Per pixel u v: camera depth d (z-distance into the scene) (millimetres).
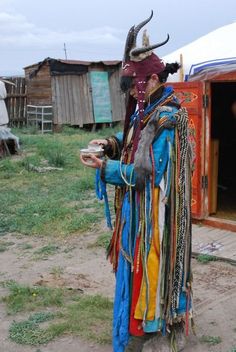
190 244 3271
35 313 4336
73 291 4781
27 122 20547
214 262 5395
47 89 19703
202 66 6422
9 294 4727
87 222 6934
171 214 3129
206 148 6496
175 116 3111
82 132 19391
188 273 3271
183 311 3289
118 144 3492
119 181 3152
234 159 9984
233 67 6191
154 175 3074
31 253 5996
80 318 4148
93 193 8766
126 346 3215
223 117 9883
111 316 4199
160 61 3182
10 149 13016
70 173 10555
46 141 15445
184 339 3486
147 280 3105
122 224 3234
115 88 21078
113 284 4941
